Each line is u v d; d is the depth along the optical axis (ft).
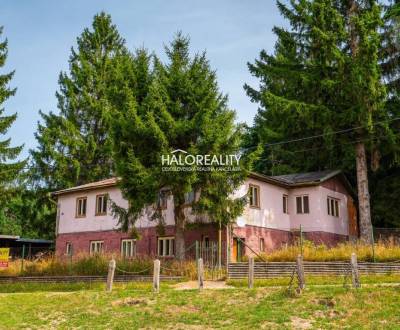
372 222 117.80
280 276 68.39
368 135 97.19
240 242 87.92
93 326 45.62
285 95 115.44
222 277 71.20
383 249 71.20
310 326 41.60
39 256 104.73
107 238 103.65
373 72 88.53
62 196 116.78
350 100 94.99
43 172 145.69
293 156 130.21
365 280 62.49
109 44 167.73
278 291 52.13
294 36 105.70
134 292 58.44
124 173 74.28
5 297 60.08
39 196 146.61
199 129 75.15
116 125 76.84
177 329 43.21
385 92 91.50
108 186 106.01
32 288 74.90
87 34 166.50
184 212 88.43
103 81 157.58
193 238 88.48
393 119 98.43
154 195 74.74
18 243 131.64
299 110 94.17
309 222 103.19
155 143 75.20
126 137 76.48
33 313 51.83
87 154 147.23
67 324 46.98
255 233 92.84
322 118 95.35
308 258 71.77
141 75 81.46
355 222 119.03
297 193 106.22
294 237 103.81
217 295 53.06
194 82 79.51
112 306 51.93
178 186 75.66
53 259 88.07
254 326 42.27
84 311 50.83
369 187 117.50
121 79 81.66
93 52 165.07
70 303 54.44
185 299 52.24
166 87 78.95
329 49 93.35
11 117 132.05
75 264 81.66
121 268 76.69
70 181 143.95
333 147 105.70
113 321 46.70
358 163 100.48
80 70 155.94
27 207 151.02
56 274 81.82
